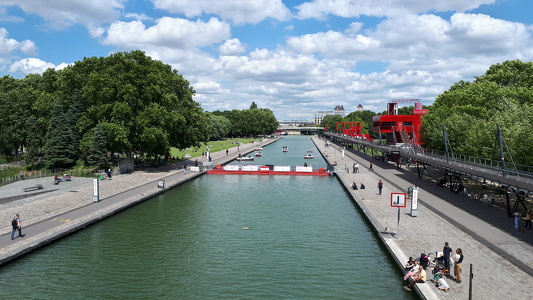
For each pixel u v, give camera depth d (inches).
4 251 1023.6
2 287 887.7
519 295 743.1
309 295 853.8
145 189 2042.3
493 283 800.3
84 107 2883.9
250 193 2073.1
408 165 3127.5
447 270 846.5
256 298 842.2
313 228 1371.8
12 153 3934.5
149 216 1537.9
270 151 5531.5
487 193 1852.9
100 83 2566.4
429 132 2689.5
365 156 4320.9
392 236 1147.9
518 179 1229.1
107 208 1557.6
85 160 2822.3
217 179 2632.9
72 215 1430.9
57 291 872.9
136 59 2753.4
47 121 2967.5
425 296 748.6
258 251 1137.4
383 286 892.0
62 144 2743.6
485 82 2812.5
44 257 1072.2
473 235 1132.5
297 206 1732.3
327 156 4281.5
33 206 1583.4
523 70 3026.6
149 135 2517.2
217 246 1182.3
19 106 3122.5
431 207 1534.2
